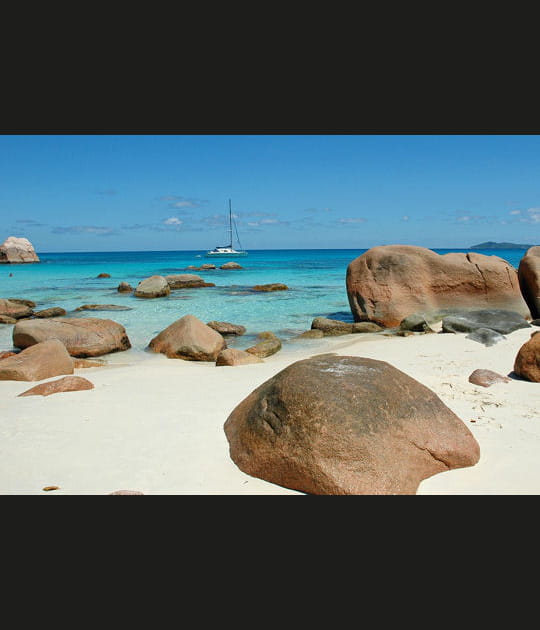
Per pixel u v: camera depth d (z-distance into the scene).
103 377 8.51
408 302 14.31
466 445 4.48
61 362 8.81
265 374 8.62
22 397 6.89
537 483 4.16
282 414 4.37
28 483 4.20
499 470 4.38
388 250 15.21
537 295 14.02
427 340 11.73
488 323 12.38
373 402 4.34
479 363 8.98
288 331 14.25
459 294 14.58
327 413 4.18
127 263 62.09
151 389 7.40
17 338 11.34
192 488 4.10
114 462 4.57
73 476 4.32
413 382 4.89
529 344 7.52
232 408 6.12
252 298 22.50
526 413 5.84
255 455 4.34
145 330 14.45
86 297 23.50
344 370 4.73
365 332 13.59
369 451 4.01
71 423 5.65
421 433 4.35
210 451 4.75
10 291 26.53
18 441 5.11
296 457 4.07
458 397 6.53
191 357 10.79
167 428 5.42
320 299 21.91
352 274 15.25
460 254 15.24
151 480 4.23
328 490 3.89
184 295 24.06
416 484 4.06
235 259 75.94
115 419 5.77
